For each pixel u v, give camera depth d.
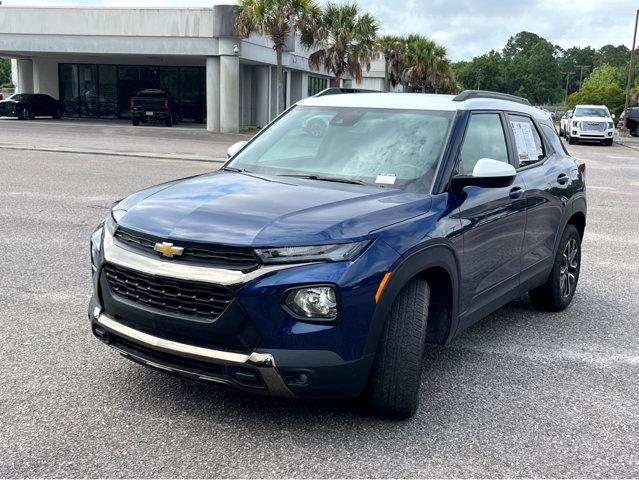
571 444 3.68
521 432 3.80
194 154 19.83
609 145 35.69
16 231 8.56
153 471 3.23
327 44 32.75
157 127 32.94
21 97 35.59
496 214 4.55
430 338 4.24
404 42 49.97
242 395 4.08
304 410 3.92
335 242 3.39
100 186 12.61
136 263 3.52
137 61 37.59
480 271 4.43
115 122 36.00
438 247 3.82
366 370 3.49
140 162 17.22
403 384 3.66
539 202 5.27
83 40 31.17
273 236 3.36
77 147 20.48
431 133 4.49
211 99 31.30
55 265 6.96
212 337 3.35
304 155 4.64
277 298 3.27
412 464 3.39
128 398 3.99
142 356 3.60
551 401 4.23
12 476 3.13
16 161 16.25
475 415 3.98
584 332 5.62
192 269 3.37
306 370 3.30
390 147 4.47
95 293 3.88
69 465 3.25
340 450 3.50
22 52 33.31
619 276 7.54
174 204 3.79
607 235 9.97
